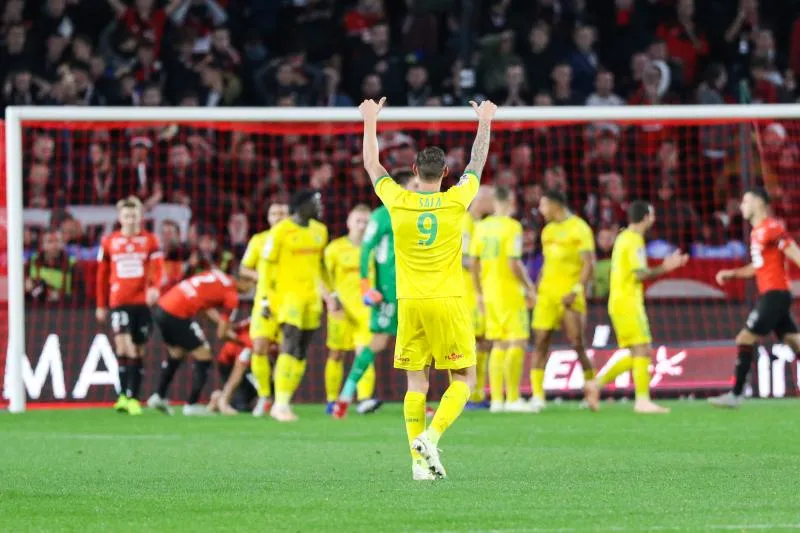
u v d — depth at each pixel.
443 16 64.44
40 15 63.25
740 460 25.64
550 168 56.81
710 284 49.91
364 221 44.72
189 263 51.81
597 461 25.75
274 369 45.69
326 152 59.44
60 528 16.75
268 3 65.69
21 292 45.12
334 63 62.31
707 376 48.78
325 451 28.84
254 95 62.84
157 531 16.38
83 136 57.84
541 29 62.34
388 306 41.09
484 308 44.03
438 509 18.17
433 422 22.19
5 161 47.75
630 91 63.47
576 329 42.69
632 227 42.12
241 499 19.66
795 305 49.22
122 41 61.28
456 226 22.17
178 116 46.03
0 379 47.75
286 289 40.38
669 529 15.95
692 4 66.06
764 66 64.62
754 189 41.47
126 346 44.25
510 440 31.53
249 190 58.00
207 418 41.88
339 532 16.08
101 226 53.12
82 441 32.16
